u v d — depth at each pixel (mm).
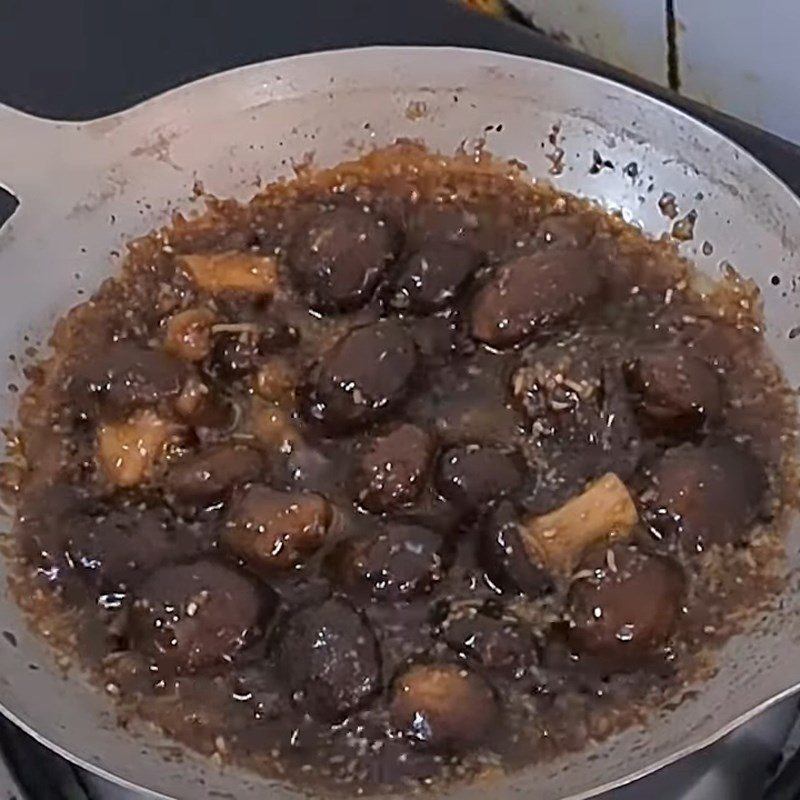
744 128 836
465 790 660
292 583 699
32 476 743
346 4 895
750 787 662
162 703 682
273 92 812
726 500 705
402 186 832
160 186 808
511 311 753
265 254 803
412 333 765
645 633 673
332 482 724
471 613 684
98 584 706
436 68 812
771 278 775
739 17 829
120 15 899
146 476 729
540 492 717
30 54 889
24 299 772
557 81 806
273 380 750
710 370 742
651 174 807
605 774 648
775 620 686
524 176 828
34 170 775
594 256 793
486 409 741
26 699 671
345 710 668
